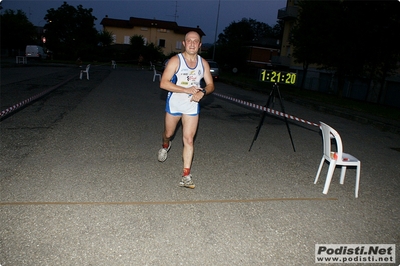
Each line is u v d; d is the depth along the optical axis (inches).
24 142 243.8
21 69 975.0
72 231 134.6
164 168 213.0
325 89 1201.4
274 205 171.5
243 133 333.7
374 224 160.9
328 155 197.5
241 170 221.8
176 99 183.3
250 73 1688.0
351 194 196.2
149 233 137.3
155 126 329.7
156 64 2118.6
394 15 710.5
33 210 148.3
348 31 762.8
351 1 780.0
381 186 214.8
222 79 1167.0
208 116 411.2
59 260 117.5
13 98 419.2
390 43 713.6
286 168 233.8
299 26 944.9
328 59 816.9
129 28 2687.0
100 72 1074.1
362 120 493.4
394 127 437.1
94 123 320.8
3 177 180.2
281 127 380.8
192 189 183.5
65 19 2135.8
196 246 131.1
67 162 209.9
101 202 160.1
